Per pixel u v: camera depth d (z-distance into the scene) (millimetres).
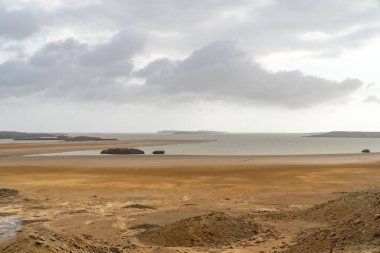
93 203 20875
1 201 21453
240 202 20953
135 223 16078
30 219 16859
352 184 27266
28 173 34344
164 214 17906
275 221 16047
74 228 15281
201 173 33750
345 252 9102
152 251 11828
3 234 10156
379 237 9250
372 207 11047
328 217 15500
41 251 9266
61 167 39156
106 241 13250
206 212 18312
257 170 35688
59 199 22125
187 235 13023
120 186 26906
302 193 23672
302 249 10820
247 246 12320
